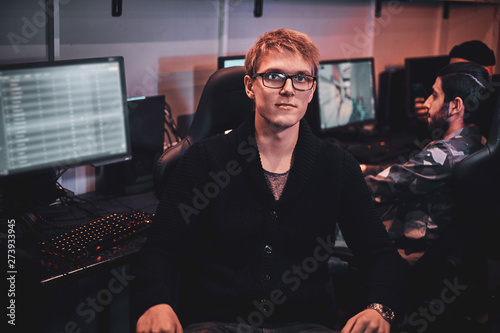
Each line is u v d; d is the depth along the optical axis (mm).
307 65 1242
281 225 1304
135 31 2145
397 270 1313
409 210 1812
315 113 2703
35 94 1637
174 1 2256
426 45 3629
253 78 1270
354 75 2932
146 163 2086
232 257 1301
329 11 2949
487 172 1608
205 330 1234
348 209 1380
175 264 1305
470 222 1626
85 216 1750
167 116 2322
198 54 2412
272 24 2713
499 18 3561
